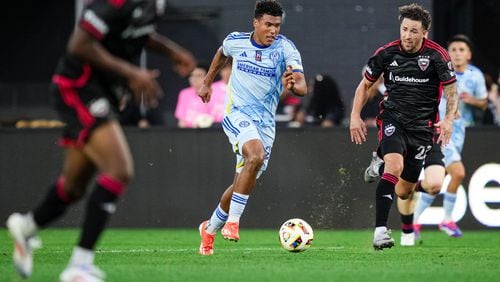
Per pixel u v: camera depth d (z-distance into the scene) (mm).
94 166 21719
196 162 47156
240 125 31172
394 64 32875
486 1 56312
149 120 55531
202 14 55906
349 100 54375
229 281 23047
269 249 34781
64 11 60062
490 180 46062
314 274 24641
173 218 47250
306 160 46281
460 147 42062
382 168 35031
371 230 45906
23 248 21719
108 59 20203
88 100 20828
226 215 31109
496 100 52406
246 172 30078
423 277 24203
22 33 60312
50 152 47688
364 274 24750
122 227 47438
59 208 22109
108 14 20391
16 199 47906
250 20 55812
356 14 54688
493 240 41031
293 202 46375
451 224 42656
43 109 59031
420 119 33031
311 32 54875
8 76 60406
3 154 47875
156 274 24375
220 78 55719
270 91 31969
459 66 44125
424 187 38469
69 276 20406
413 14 32156
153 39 22141
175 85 55844
